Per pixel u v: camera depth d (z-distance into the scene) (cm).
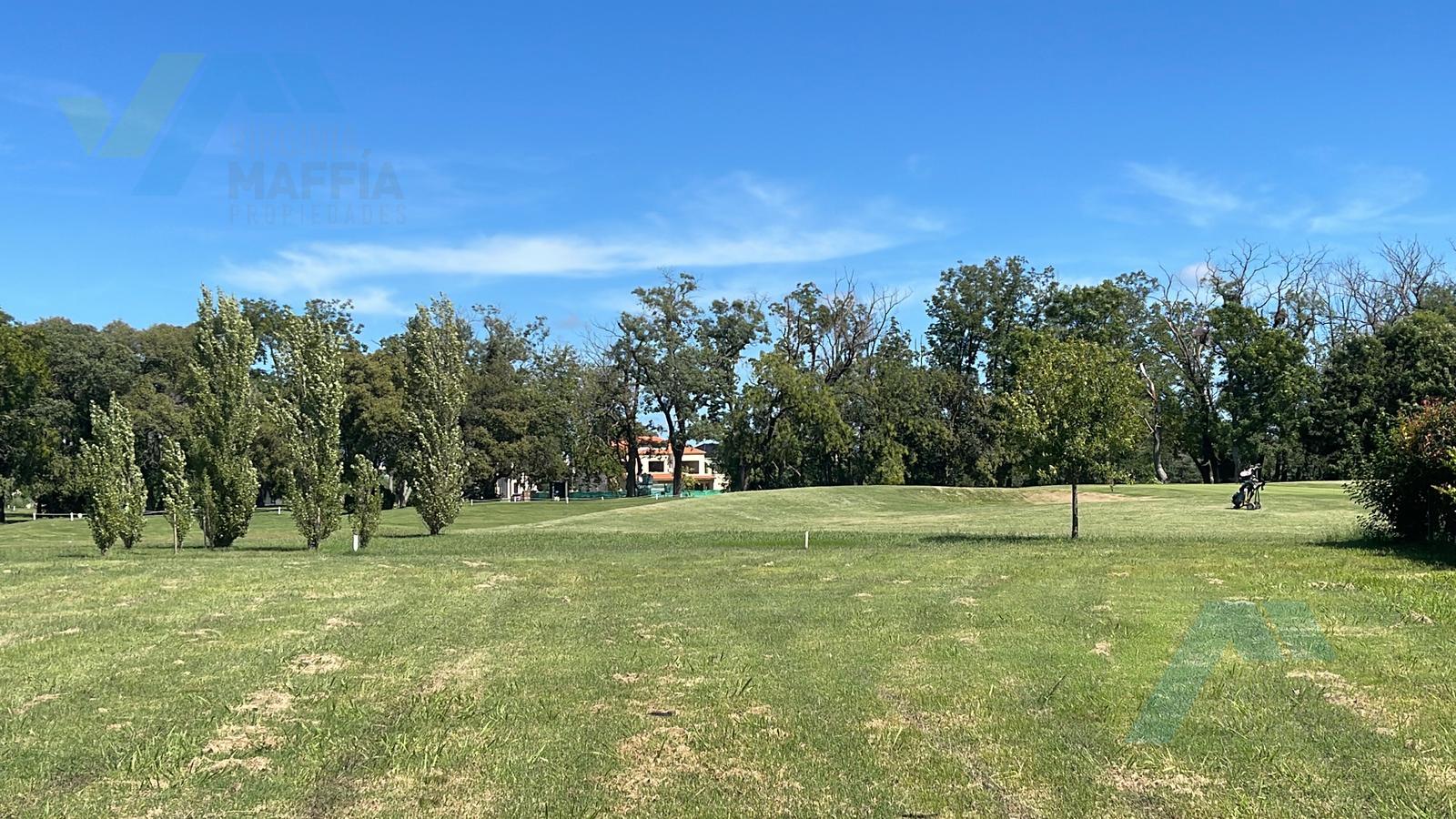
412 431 2917
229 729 675
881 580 1405
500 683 796
